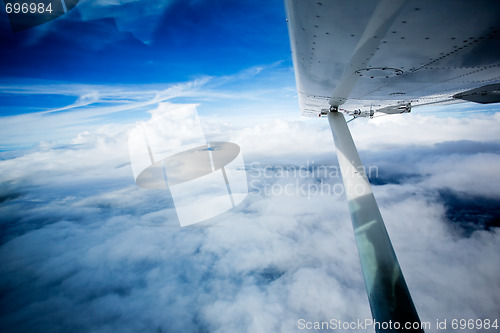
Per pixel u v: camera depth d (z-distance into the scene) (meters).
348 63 3.74
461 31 2.57
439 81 4.66
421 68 3.86
